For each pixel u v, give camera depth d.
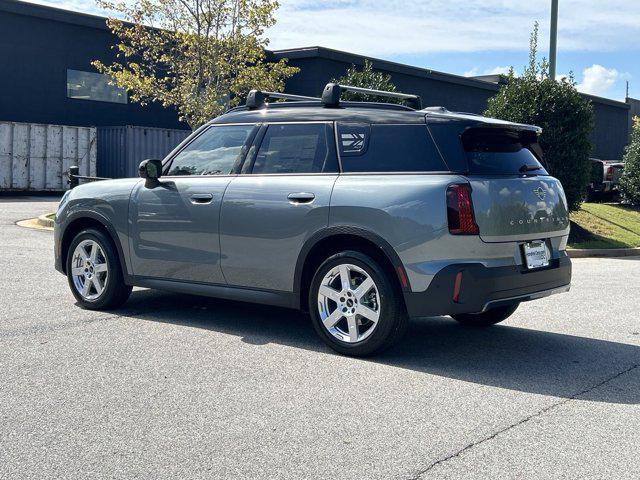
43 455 3.60
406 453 3.68
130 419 4.10
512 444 3.82
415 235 5.17
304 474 3.41
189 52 18.58
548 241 5.74
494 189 5.23
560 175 15.05
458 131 5.35
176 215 6.34
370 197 5.38
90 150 26.16
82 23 27.73
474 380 4.98
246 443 3.78
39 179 25.27
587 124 15.25
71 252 7.04
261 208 5.87
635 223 17.55
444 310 5.13
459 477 3.40
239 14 18.47
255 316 6.85
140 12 18.66
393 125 5.59
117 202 6.73
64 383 4.72
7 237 12.83
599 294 8.78
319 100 6.34
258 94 6.39
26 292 7.79
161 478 3.35
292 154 5.95
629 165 20.41
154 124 30.33
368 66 16.89
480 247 5.13
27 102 26.88
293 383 4.81
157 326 6.36
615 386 4.91
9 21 26.25
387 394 4.63
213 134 6.48
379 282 5.30
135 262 6.67
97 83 28.59
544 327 6.80
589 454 3.70
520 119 15.10
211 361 5.30
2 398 4.42
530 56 15.94
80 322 6.44
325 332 5.60
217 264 6.15
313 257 5.78
